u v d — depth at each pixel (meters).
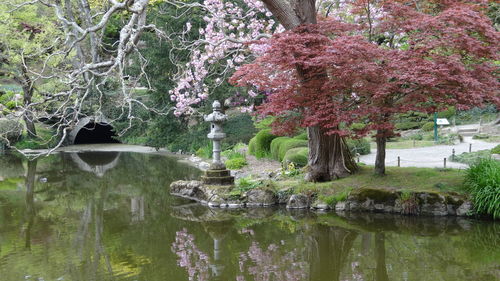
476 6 9.21
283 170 12.03
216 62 16.52
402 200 9.17
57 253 7.60
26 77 18.75
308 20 10.10
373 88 8.41
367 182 9.98
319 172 10.55
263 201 10.49
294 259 7.19
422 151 15.78
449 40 7.93
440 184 9.34
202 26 18.61
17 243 8.16
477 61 9.05
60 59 16.55
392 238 8.00
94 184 14.33
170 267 6.90
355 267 6.76
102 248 7.87
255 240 8.21
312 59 8.20
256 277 6.45
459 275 6.27
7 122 22.50
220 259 7.25
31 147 23.55
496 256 7.01
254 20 14.93
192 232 8.84
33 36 20.41
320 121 9.13
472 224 8.43
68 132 25.70
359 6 10.60
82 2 16.36
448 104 8.54
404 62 8.09
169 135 21.17
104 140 29.30
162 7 18.98
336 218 9.29
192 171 16.19
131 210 10.70
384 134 9.25
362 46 8.09
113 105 19.91
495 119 19.62
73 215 10.32
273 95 9.55
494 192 8.35
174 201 11.48
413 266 6.70
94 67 9.27
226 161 15.77
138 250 7.76
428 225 8.55
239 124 20.12
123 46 9.36
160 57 18.84
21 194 12.88
